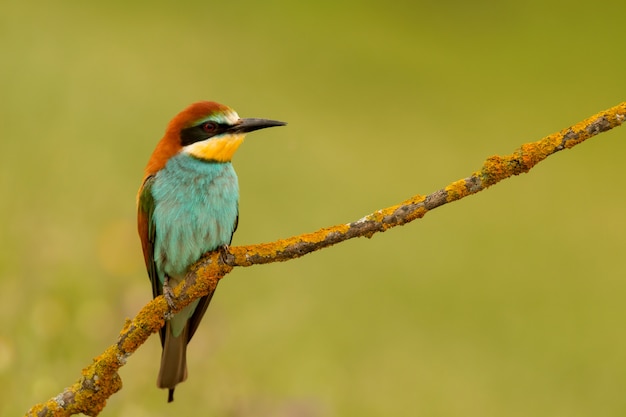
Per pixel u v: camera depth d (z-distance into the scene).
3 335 7.98
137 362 8.54
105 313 8.72
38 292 8.77
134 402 8.12
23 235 9.76
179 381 6.85
